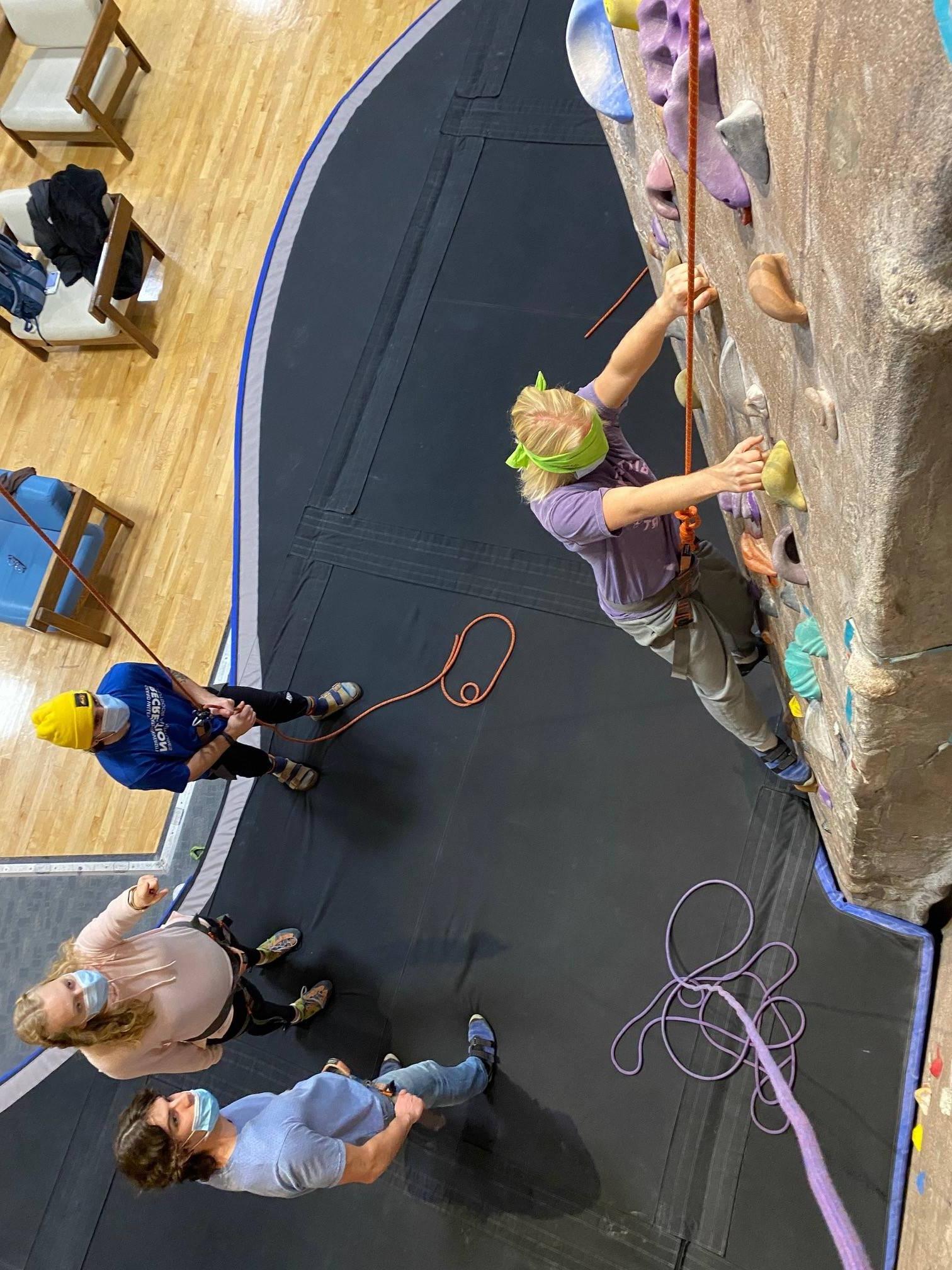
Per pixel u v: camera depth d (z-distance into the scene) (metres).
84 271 4.62
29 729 4.25
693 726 3.07
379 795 3.30
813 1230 2.45
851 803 1.86
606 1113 2.72
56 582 4.14
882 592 1.05
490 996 2.94
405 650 3.50
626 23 1.21
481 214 4.13
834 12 0.65
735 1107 2.62
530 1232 2.64
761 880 2.82
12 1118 3.17
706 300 1.49
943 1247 2.01
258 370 4.18
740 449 1.48
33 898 3.94
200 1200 2.93
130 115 5.41
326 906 3.21
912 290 0.66
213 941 2.57
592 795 3.09
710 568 2.31
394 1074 2.49
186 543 4.42
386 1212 2.78
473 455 3.73
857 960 2.66
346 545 3.75
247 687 3.20
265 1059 3.07
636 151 1.95
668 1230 2.54
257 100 5.26
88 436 4.75
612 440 1.91
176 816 3.95
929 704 1.34
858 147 0.66
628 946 2.88
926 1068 2.43
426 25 4.62
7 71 5.70
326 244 4.33
